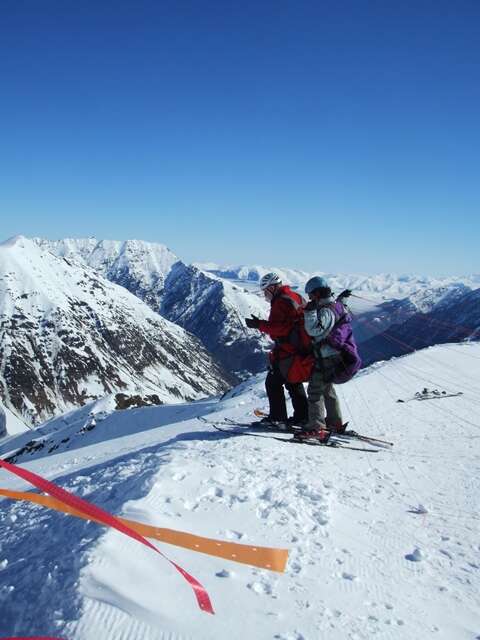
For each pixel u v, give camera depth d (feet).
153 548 11.03
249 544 13.28
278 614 10.34
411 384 46.91
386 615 11.12
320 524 15.16
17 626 9.60
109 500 15.46
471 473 22.35
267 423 26.96
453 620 11.45
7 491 14.67
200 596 10.27
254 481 17.42
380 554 14.14
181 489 15.79
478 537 15.92
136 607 9.58
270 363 25.95
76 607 9.47
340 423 26.96
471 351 69.97
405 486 20.21
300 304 24.61
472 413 35.35
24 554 12.88
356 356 24.02
